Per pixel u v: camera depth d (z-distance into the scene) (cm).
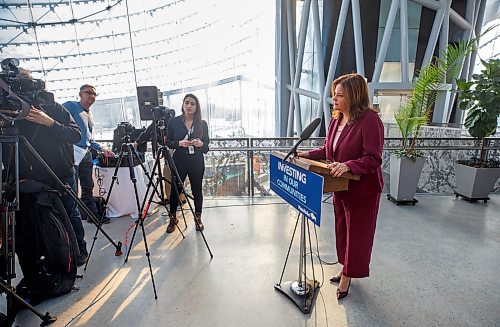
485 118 335
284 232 279
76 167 277
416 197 386
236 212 333
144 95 255
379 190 165
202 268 218
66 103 273
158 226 297
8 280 152
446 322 162
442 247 247
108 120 1795
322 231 281
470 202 363
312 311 171
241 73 1800
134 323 163
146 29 1455
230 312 171
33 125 183
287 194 172
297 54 1206
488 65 333
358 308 173
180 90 1816
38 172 189
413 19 955
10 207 148
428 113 366
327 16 1006
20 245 178
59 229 182
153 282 186
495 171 348
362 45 909
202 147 278
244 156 388
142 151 302
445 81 360
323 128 1016
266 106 1553
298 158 166
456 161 388
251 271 214
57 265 183
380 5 949
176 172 255
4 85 135
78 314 170
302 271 200
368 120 155
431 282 198
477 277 204
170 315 169
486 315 167
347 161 156
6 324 153
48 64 1483
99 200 319
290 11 1203
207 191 393
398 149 377
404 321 163
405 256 232
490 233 275
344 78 161
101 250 246
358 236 169
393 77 1002
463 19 1052
